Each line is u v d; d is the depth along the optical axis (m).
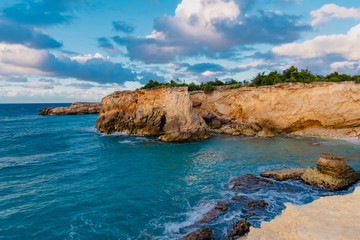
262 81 44.28
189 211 12.66
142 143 33.12
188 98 37.03
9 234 10.52
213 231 10.54
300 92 35.81
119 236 10.41
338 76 39.22
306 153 25.45
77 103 110.12
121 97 43.12
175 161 23.20
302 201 13.45
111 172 19.64
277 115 37.88
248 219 11.50
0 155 25.98
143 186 16.36
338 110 33.19
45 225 11.28
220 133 42.31
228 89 46.41
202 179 17.75
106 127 42.50
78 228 11.04
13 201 13.86
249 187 15.71
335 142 31.16
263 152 26.45
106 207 13.17
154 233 10.60
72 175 18.83
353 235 7.70
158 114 38.47
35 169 20.48
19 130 48.28
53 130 48.16
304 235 8.02
